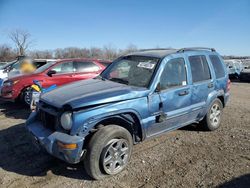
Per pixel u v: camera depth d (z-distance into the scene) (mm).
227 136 5797
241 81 20906
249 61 27453
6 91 8656
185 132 6027
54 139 3740
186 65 5242
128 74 4906
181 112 5004
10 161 4574
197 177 4039
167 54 5004
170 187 3766
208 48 6258
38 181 3943
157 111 4531
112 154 3975
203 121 5941
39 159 4645
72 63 9281
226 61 22531
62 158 3760
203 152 4938
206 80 5703
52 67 8969
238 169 4281
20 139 5574
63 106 3801
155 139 5562
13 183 3887
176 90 4852
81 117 3701
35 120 4500
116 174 4090
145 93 4344
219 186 3793
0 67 12695
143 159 4625
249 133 6000
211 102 5816
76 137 3670
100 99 3877
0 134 5898
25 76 8742
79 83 4844
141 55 5191
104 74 5301
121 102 4059
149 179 3979
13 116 7551
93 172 3824
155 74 4582
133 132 4402
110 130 3912
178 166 4383
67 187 3775
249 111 8188
